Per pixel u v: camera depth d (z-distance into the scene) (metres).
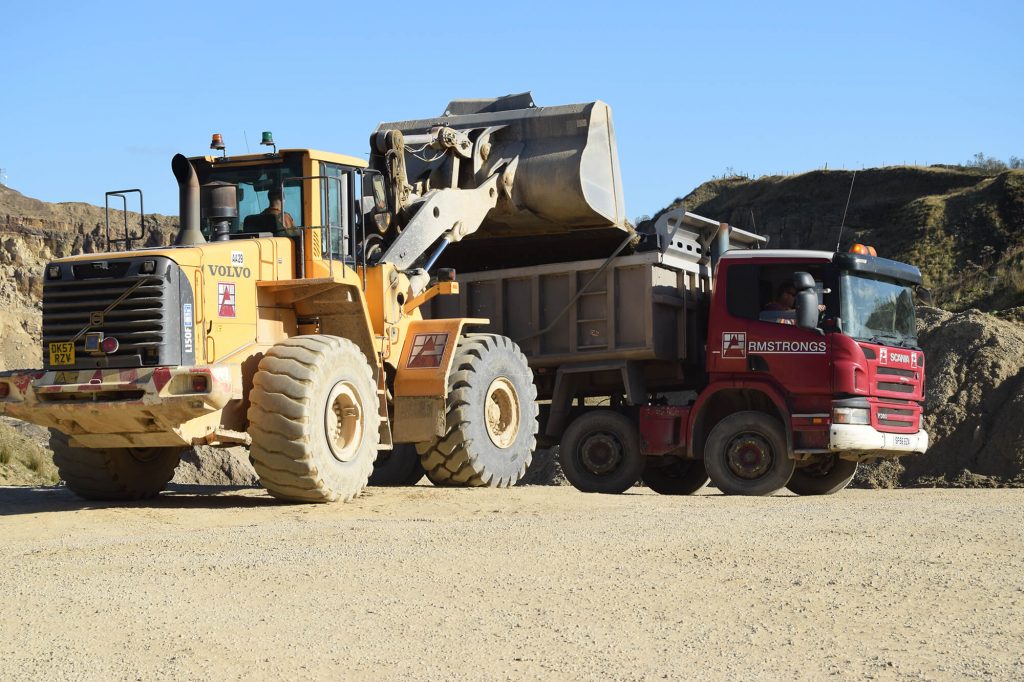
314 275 12.13
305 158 12.23
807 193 74.44
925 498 11.98
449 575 6.88
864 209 70.38
